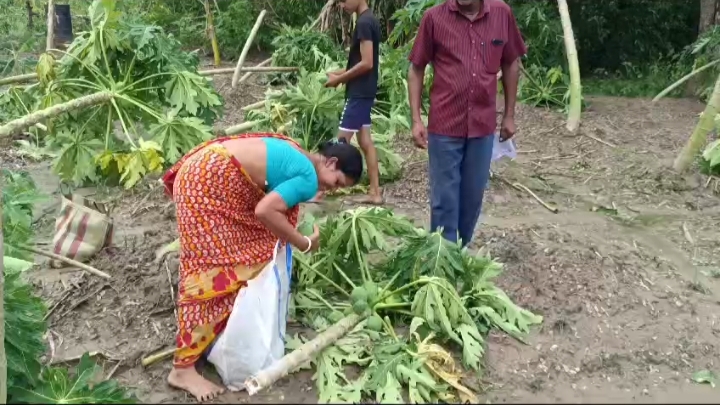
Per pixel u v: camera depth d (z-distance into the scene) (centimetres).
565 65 1099
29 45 1000
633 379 350
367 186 621
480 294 391
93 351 362
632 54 1277
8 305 314
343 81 557
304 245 332
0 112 745
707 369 360
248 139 328
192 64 650
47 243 492
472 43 405
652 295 432
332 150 340
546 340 380
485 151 427
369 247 399
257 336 323
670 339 385
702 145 727
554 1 1231
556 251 482
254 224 332
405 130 761
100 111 620
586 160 716
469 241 461
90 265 449
